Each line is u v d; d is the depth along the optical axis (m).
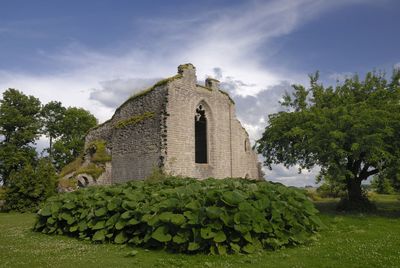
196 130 31.33
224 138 30.55
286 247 9.26
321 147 16.91
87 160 30.89
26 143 41.09
